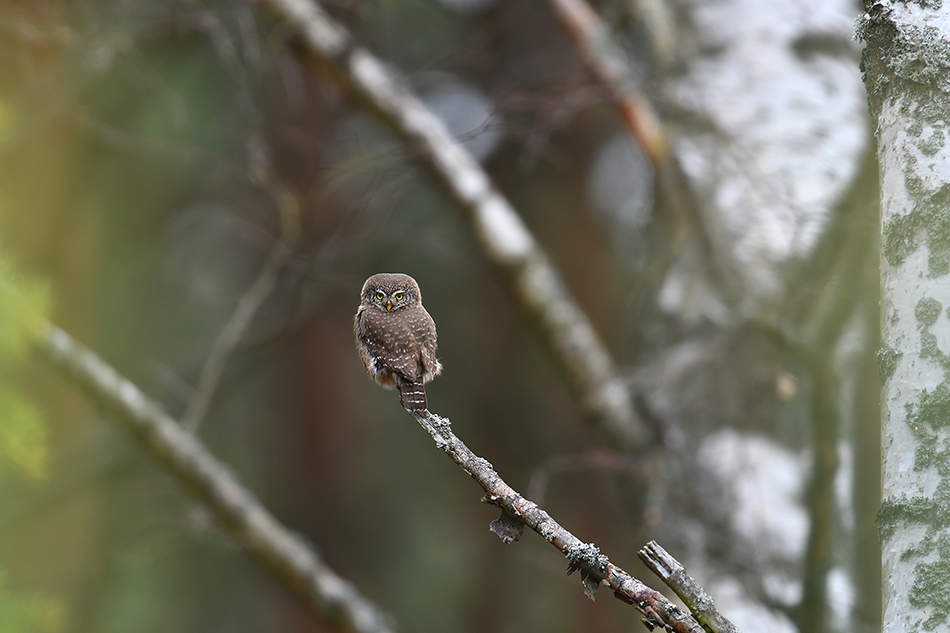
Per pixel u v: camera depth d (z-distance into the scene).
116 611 17.61
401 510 20.52
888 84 3.89
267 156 12.08
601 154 21.12
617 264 20.52
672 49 11.33
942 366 3.51
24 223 16.36
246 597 19.39
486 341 20.88
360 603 11.62
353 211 12.85
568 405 20.23
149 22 11.88
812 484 7.70
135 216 19.05
